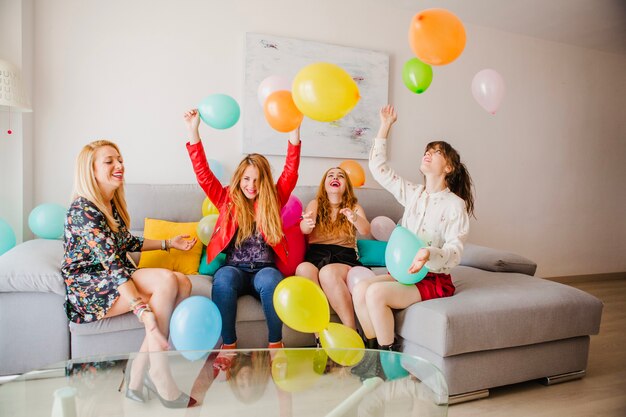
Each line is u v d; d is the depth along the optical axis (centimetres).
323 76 152
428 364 135
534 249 432
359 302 196
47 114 259
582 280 459
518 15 361
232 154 301
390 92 348
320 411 117
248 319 200
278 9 306
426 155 211
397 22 346
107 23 268
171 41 282
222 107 187
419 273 185
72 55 262
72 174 266
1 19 235
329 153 324
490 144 398
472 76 383
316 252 235
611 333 282
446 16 154
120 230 193
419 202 213
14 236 222
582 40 421
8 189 242
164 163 286
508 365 191
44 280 177
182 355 133
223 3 292
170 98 284
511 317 186
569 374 209
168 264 225
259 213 208
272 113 180
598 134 459
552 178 436
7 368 181
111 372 127
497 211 408
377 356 140
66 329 184
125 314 182
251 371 134
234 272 199
